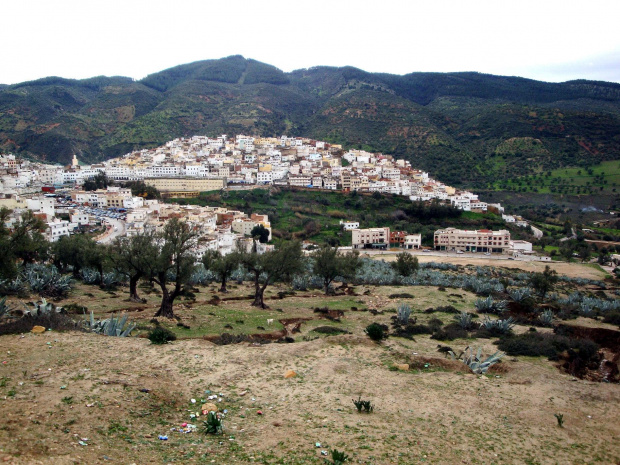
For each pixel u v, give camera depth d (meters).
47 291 54.62
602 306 75.06
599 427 22.98
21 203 142.38
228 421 20.91
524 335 47.41
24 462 15.05
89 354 27.56
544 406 24.94
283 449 18.44
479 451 19.56
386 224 197.62
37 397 20.58
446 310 61.25
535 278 86.88
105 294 60.81
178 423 20.41
